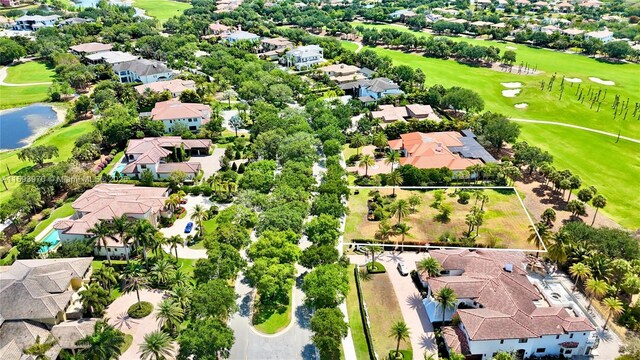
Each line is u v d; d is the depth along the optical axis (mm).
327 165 148125
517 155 152500
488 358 86812
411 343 89625
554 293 100438
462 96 195375
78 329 87500
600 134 183125
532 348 87062
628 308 94750
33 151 152000
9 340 84375
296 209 114688
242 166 151875
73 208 124688
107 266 105125
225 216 115062
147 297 100312
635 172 154000
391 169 152250
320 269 95188
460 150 158875
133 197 124312
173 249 115562
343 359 86062
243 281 105562
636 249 103375
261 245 101688
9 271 96938
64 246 108938
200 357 78438
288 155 146375
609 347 89312
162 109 185250
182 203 135875
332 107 193125
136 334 90500
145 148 153750
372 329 92938
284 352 86938
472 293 95000
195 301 87000
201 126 181500
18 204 123375
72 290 99312
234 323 93375
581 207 124250
